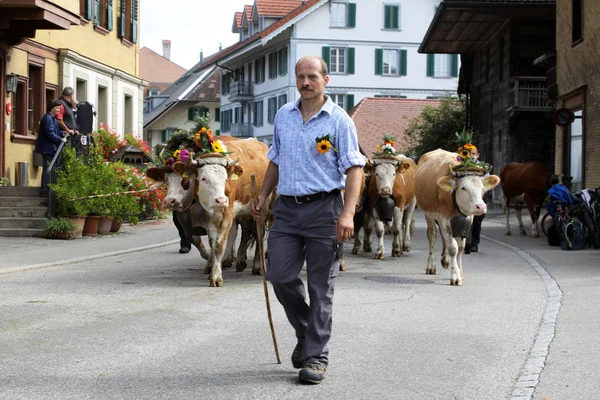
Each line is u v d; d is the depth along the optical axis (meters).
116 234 20.78
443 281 12.80
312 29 66.00
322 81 6.64
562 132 27.22
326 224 6.57
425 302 10.71
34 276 12.83
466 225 12.38
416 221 30.55
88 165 20.53
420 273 13.76
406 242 17.23
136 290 11.44
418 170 14.16
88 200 19.47
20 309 9.85
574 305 10.45
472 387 6.56
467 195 12.14
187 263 14.87
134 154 24.89
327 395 6.30
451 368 7.18
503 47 39.69
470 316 9.70
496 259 16.25
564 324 9.15
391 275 13.46
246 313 9.68
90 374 6.84
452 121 49.09
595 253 17.41
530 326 9.10
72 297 10.77
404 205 16.41
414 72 67.50
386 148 15.73
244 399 6.16
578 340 8.29
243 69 77.38
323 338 6.62
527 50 38.03
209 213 11.85
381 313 9.85
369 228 17.14
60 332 8.51
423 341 8.27
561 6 27.55
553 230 19.05
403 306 10.38
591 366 7.21
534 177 21.77
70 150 19.91
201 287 11.77
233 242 13.96
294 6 75.00
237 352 7.67
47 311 9.73
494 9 35.50
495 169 41.50
